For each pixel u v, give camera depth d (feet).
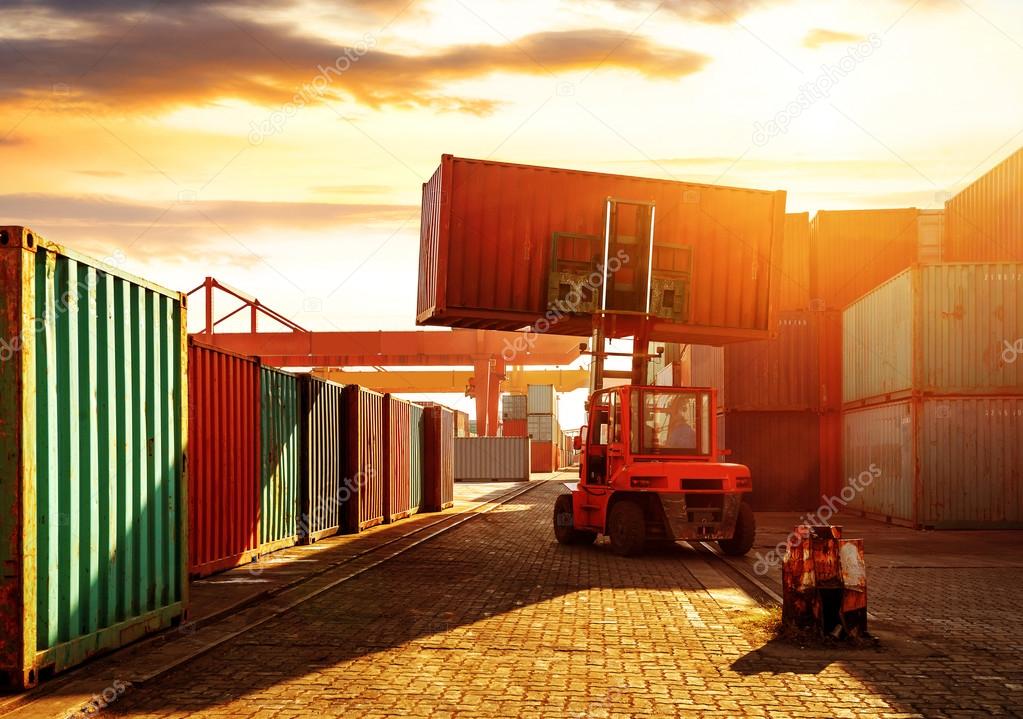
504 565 45.73
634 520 49.37
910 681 21.67
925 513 67.62
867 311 80.18
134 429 25.44
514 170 62.13
